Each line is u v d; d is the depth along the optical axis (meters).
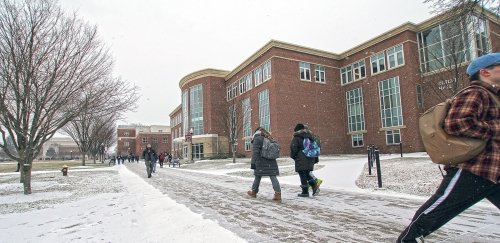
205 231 4.46
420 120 2.91
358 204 6.33
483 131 2.45
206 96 49.16
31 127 10.30
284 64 36.97
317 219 5.12
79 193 10.04
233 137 33.91
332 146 38.72
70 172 22.97
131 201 7.78
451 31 12.23
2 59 9.24
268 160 7.20
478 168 2.48
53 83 10.16
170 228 4.77
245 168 20.95
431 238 3.84
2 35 9.19
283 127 35.66
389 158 22.50
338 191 8.28
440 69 18.39
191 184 11.73
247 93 42.78
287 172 14.91
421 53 32.19
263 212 5.82
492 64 2.63
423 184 8.42
